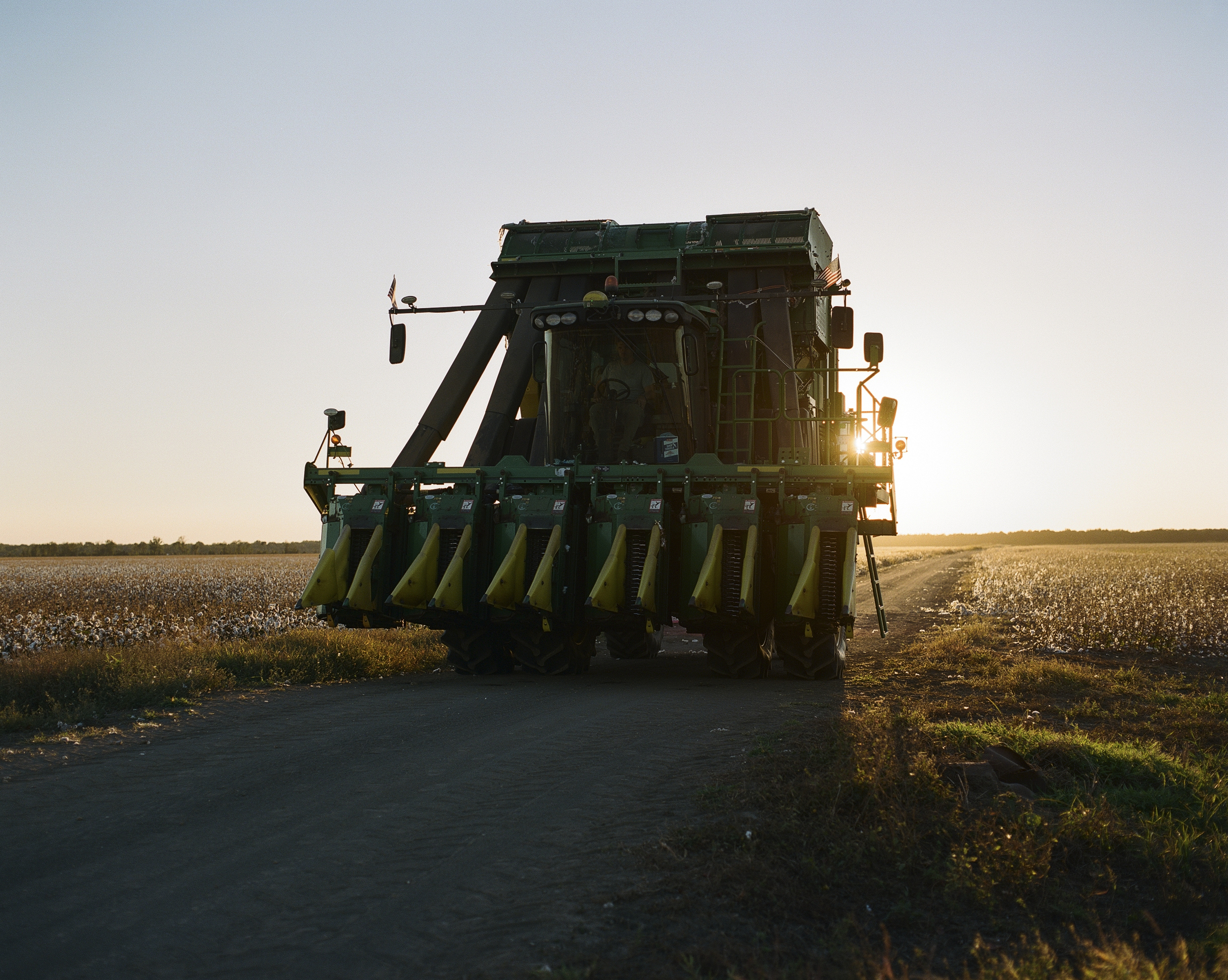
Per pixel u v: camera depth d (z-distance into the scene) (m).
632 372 15.05
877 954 4.51
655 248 17.27
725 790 7.06
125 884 5.43
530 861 5.76
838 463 18.53
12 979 4.26
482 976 4.29
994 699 11.88
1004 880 5.41
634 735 9.37
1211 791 7.38
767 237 16.86
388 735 9.54
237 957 4.52
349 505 14.23
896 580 48.34
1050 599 32.34
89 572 65.38
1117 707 11.45
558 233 17.75
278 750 8.87
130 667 12.80
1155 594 34.75
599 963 4.37
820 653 13.62
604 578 12.77
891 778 6.76
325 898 5.22
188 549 159.75
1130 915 5.14
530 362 16.88
